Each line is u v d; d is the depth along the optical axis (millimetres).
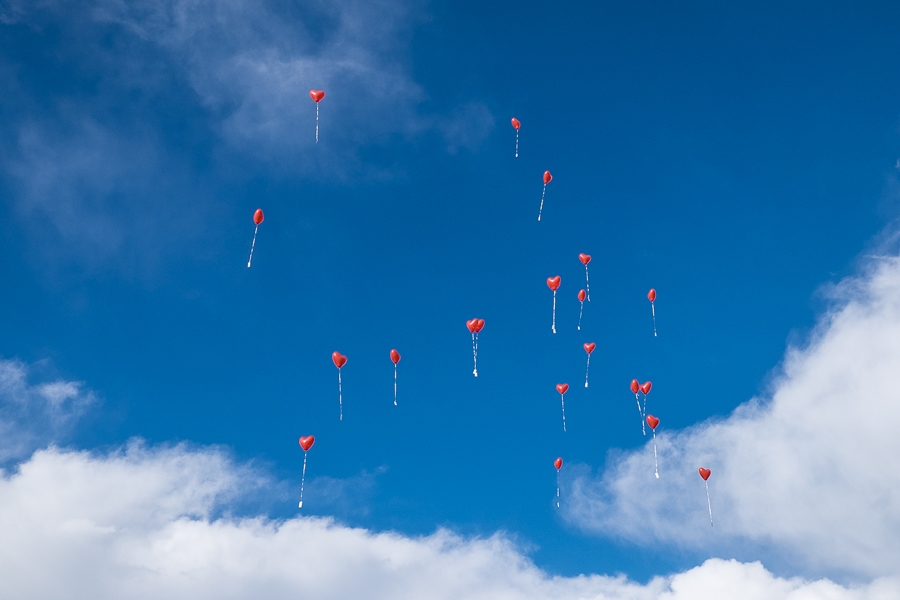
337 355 16141
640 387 18219
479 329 16797
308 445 16750
